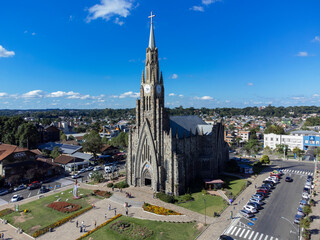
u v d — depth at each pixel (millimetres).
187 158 94062
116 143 186875
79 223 64438
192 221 64250
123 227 61062
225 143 126688
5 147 123062
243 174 111812
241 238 55688
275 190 89438
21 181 102188
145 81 90250
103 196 83938
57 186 96375
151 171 90062
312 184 95375
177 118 104688
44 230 59844
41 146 173250
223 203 76312
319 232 57844
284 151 155250
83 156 139375
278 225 61875
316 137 178250
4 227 63250
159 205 75125
